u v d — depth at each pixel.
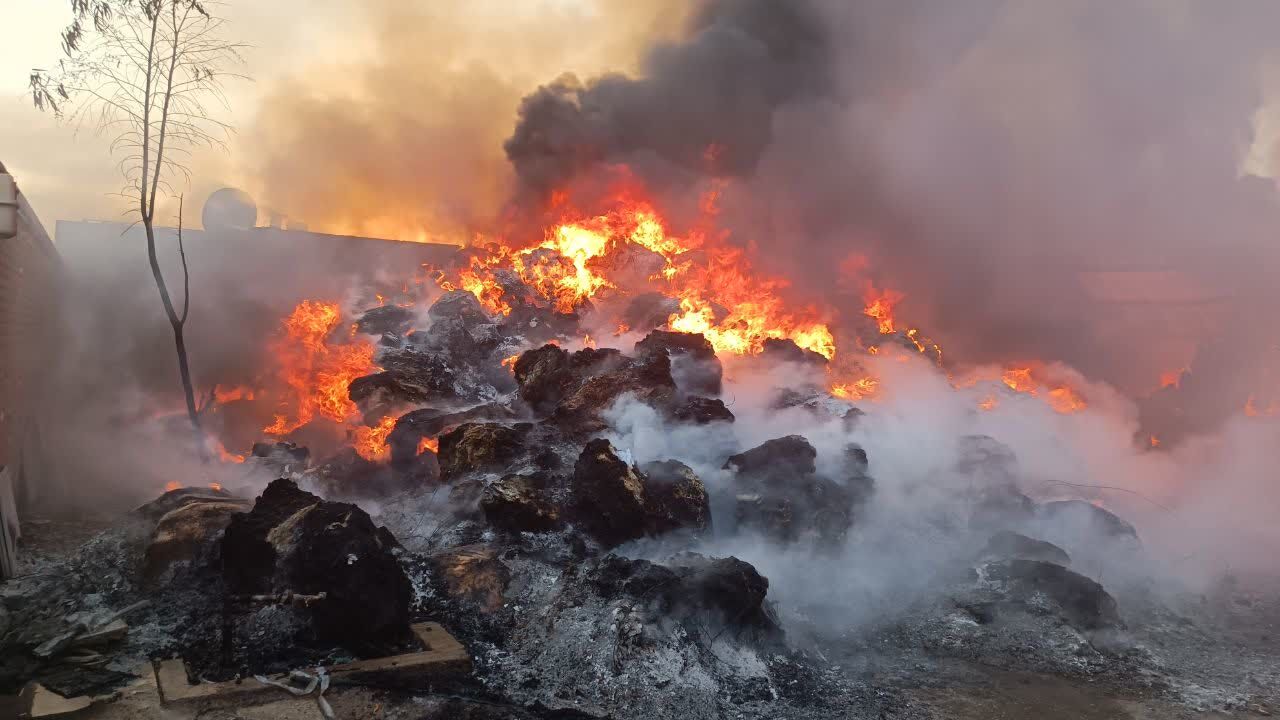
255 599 6.81
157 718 5.53
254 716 5.62
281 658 6.39
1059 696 6.97
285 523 7.15
